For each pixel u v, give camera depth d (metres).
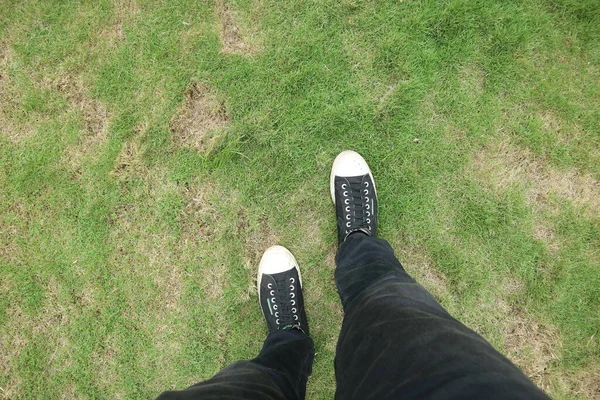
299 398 1.53
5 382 1.88
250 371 1.38
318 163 1.91
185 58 1.92
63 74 1.94
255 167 1.92
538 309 1.87
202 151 1.92
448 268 1.88
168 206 1.92
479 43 1.91
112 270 1.91
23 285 1.91
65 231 1.93
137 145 1.92
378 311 1.25
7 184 1.94
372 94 1.92
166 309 1.90
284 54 1.92
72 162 1.93
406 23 1.91
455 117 1.90
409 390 0.94
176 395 1.11
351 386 1.13
